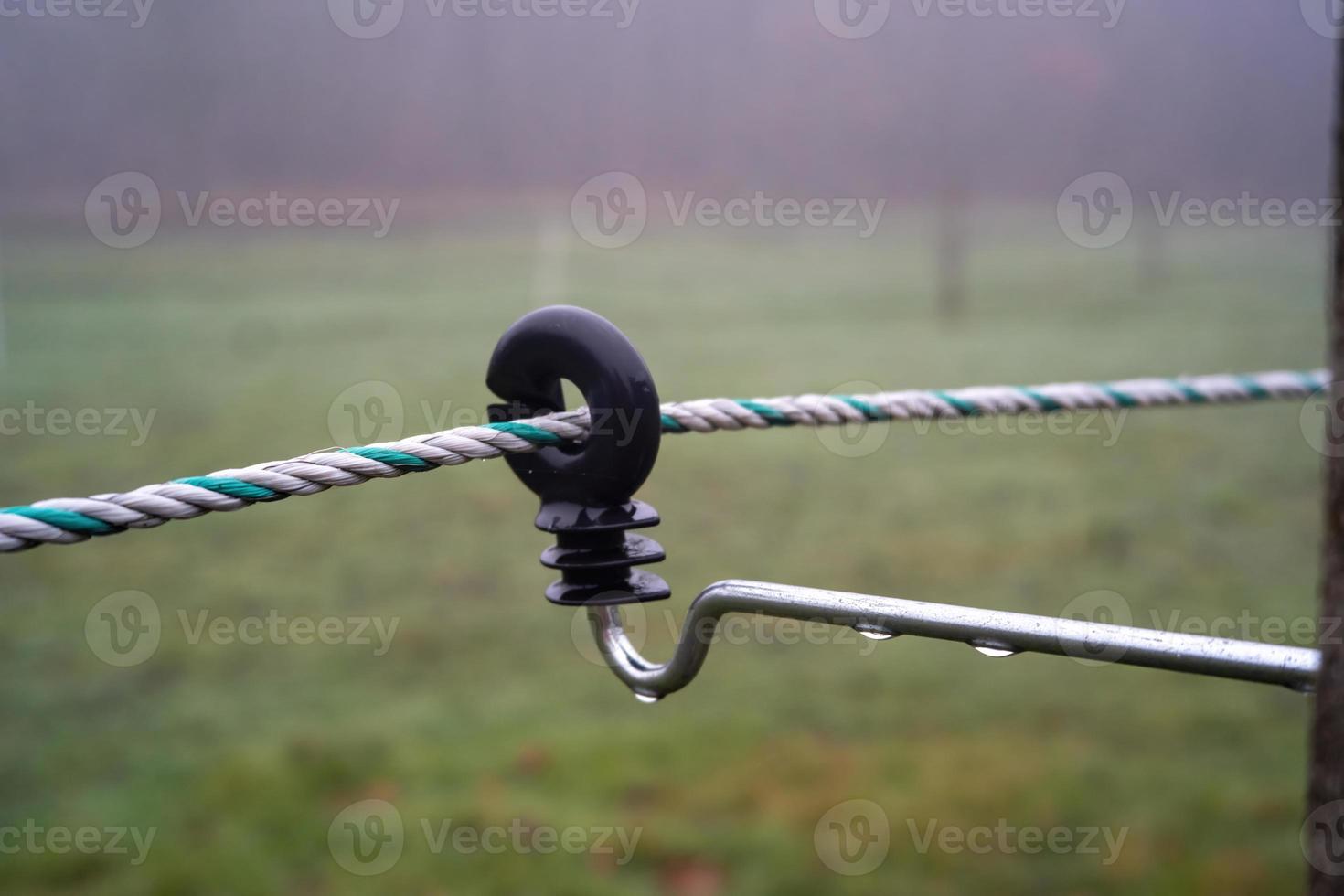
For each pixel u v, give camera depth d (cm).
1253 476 880
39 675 569
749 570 687
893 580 668
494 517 830
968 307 1862
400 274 2309
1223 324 1620
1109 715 505
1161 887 379
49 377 1291
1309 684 107
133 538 783
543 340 128
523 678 562
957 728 498
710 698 534
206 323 1683
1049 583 655
